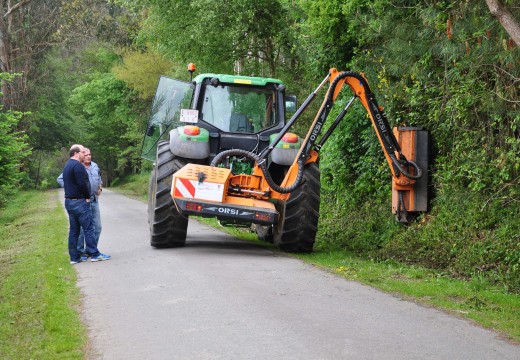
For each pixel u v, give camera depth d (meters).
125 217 25.05
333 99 13.59
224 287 10.07
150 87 47.25
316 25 18.11
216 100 14.88
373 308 8.77
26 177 63.00
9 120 29.12
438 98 14.20
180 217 14.15
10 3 49.69
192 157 14.06
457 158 13.63
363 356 6.62
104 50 57.47
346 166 18.67
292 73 26.72
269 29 26.53
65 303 9.37
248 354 6.73
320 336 7.35
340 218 18.58
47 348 7.23
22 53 54.28
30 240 18.94
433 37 12.62
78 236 13.29
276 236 14.69
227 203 13.17
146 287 10.30
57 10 51.88
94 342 7.44
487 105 11.45
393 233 15.25
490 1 8.88
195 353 6.84
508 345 7.10
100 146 77.06
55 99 66.25
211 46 27.28
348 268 12.09
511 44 9.91
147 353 6.93
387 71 15.83
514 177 12.15
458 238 12.94
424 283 10.77
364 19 14.80
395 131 14.55
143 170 62.53
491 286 10.60
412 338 7.31
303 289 10.00
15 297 10.52
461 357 6.63
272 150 14.24
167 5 27.66
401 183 14.20
